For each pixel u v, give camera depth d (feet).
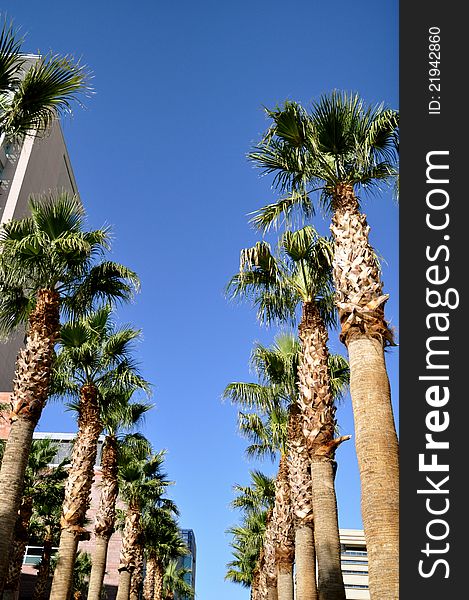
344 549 179.01
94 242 46.29
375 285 26.48
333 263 27.99
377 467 22.49
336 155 32.42
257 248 40.52
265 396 55.26
